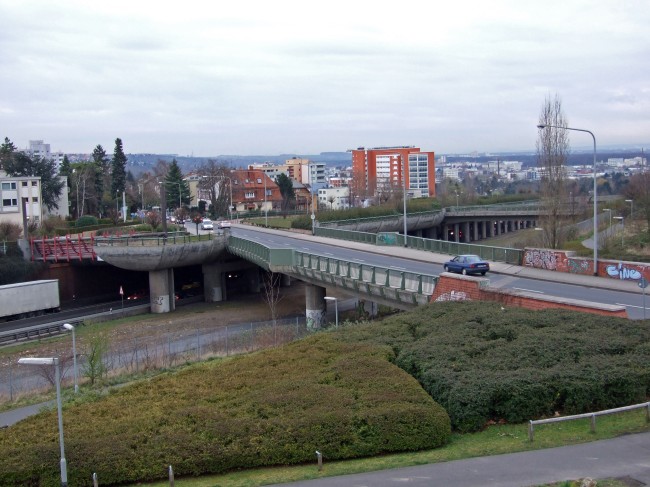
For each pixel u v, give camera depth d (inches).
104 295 3307.1
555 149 2561.5
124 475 718.5
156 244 2669.8
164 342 2052.2
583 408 809.5
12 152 4778.5
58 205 4842.5
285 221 4463.6
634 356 884.0
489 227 5797.2
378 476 678.5
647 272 1648.6
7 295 2465.6
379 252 2581.2
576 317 1077.1
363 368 935.7
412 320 1177.4
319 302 2171.5
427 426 757.3
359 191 6855.3
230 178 5585.6
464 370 884.6
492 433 783.7
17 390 1515.7
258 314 2512.3
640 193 3287.4
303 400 839.1
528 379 818.8
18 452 749.9
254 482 695.1
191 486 703.1
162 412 852.6
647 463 650.8
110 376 1493.6
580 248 2488.9
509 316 1111.6
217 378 983.0
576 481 610.5
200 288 3373.5
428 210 4813.0
